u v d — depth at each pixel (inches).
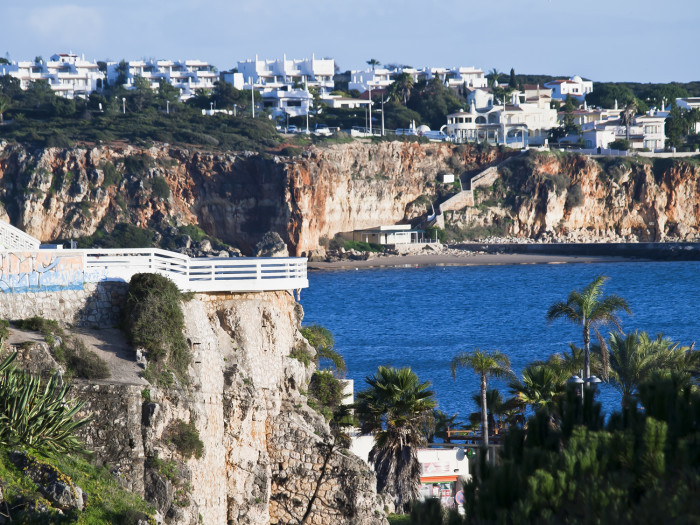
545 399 5216.5
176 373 2984.7
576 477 1638.8
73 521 2228.1
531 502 1585.9
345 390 4768.7
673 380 1855.3
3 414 2413.9
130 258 3253.0
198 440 2869.1
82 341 2930.6
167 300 3083.2
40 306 3009.4
